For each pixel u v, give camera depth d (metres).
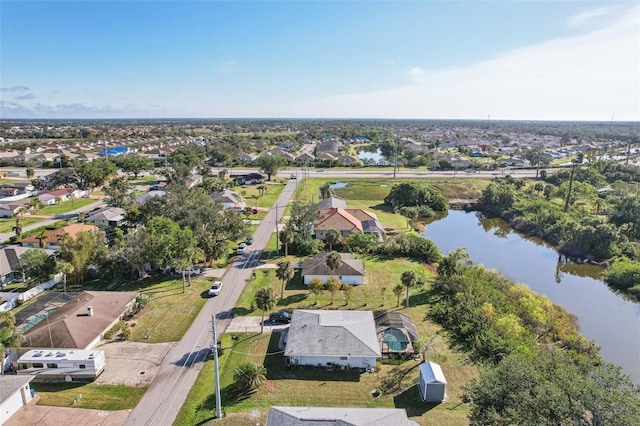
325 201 107.06
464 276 61.78
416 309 56.03
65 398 37.38
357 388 39.72
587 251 85.06
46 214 102.19
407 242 78.44
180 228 71.81
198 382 39.84
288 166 189.25
